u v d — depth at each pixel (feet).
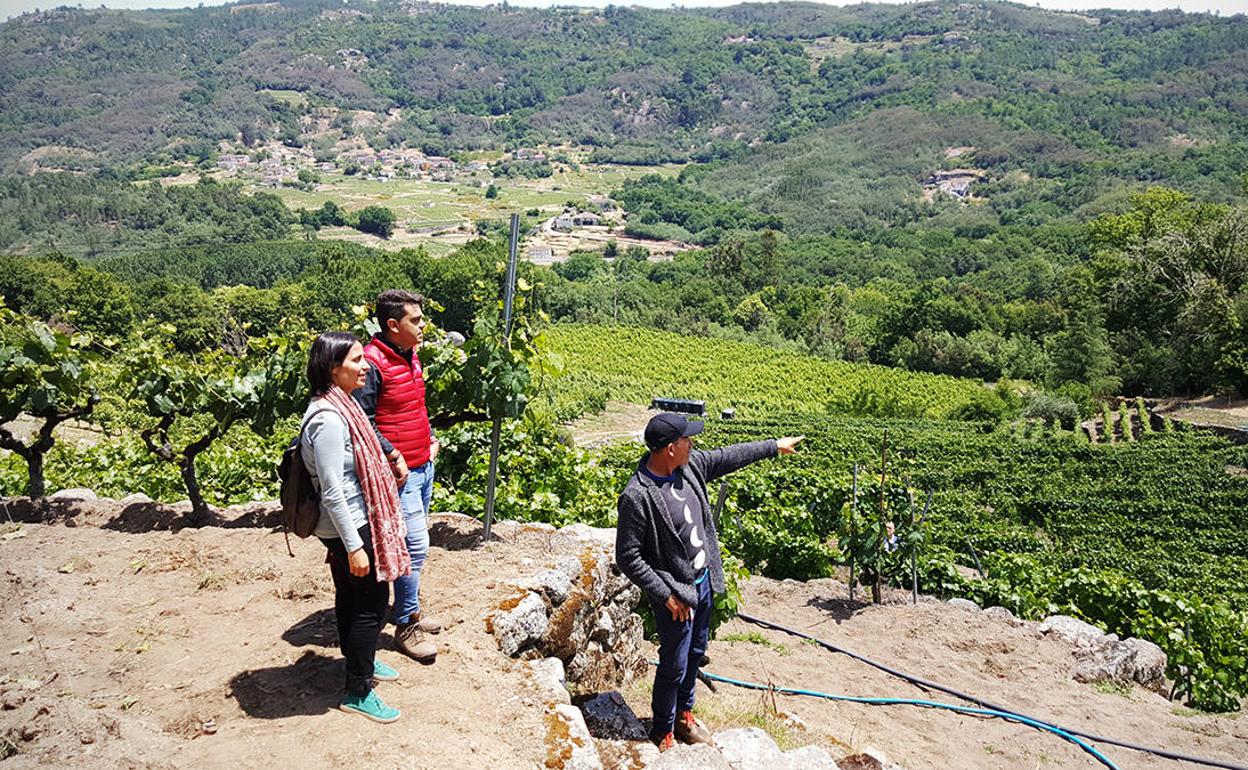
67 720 13.32
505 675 16.21
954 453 131.34
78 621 18.01
